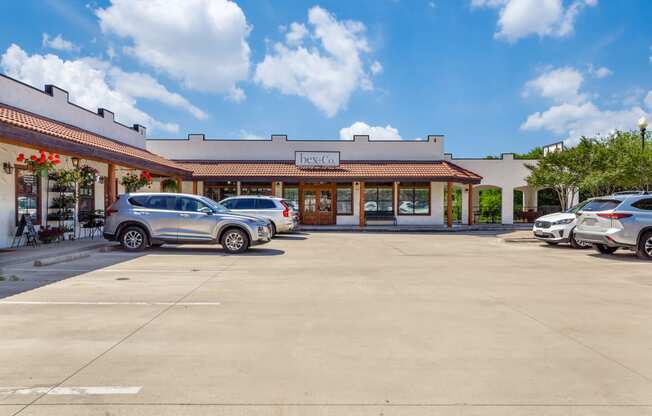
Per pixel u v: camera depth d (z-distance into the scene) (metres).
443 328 5.67
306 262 11.75
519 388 3.90
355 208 28.70
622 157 22.89
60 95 16.03
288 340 5.16
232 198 19.44
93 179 16.84
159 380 4.00
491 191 38.16
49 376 4.06
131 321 5.88
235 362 4.46
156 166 19.78
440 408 3.52
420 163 29.02
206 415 3.38
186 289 8.02
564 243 17.55
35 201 14.61
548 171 25.36
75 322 5.81
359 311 6.52
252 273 9.88
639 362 4.52
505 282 8.95
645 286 8.55
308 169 27.67
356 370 4.28
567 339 5.24
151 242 13.41
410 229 25.75
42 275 9.39
